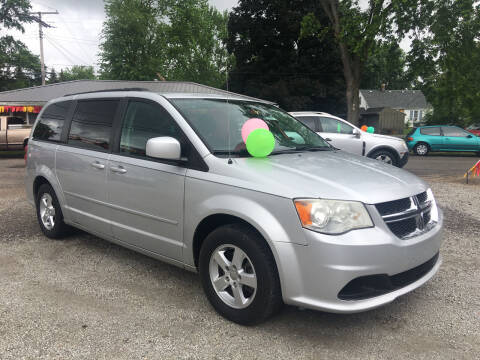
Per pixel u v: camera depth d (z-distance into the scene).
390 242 2.66
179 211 3.29
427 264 3.08
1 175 11.47
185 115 3.47
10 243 4.96
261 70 34.53
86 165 4.21
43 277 3.91
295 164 3.20
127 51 38.50
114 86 23.00
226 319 3.10
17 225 5.80
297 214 2.65
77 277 3.91
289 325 3.02
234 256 2.96
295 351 2.69
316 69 34.12
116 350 2.70
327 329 2.97
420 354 2.67
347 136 10.77
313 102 34.62
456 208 6.88
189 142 3.30
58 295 3.51
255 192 2.83
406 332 2.94
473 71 19.78
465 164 15.02
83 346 2.74
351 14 20.83
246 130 3.34
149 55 39.72
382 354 2.67
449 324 3.06
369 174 3.15
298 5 32.78
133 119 3.86
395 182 3.06
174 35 42.75
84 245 4.89
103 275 3.97
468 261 4.39
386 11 19.56
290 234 2.66
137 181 3.63
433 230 3.08
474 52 19.58
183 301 3.42
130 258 4.45
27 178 5.41
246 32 34.09
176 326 3.01
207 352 2.68
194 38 43.72
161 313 3.20
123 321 3.08
